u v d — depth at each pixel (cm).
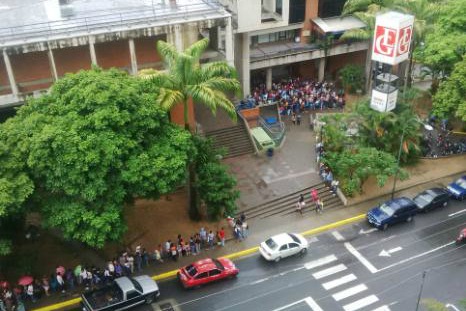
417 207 3656
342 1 5156
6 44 3306
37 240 3328
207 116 4459
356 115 4044
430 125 4694
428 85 5500
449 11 4566
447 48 4334
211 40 4297
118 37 3544
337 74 5572
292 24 5084
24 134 2681
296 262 3250
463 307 2617
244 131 4338
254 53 4959
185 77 3078
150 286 2906
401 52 3762
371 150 3725
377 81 4000
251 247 3369
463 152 4447
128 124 2784
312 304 2911
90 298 2794
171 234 3444
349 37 4772
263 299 2947
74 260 3209
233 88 3175
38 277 3058
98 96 2695
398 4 4556
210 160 3359
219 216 3575
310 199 3781
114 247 3319
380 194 3909
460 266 3197
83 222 2705
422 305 2877
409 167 4238
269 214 3659
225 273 3053
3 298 2866
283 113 4912
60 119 2700
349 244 3406
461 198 3844
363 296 2969
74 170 2609
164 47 3092
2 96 3475
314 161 4184
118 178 2736
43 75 3800
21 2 4016
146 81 2997
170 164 2791
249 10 4438
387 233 3512
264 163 4159
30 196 2733
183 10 3831
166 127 2980
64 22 3622
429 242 3422
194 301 2934
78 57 3838
